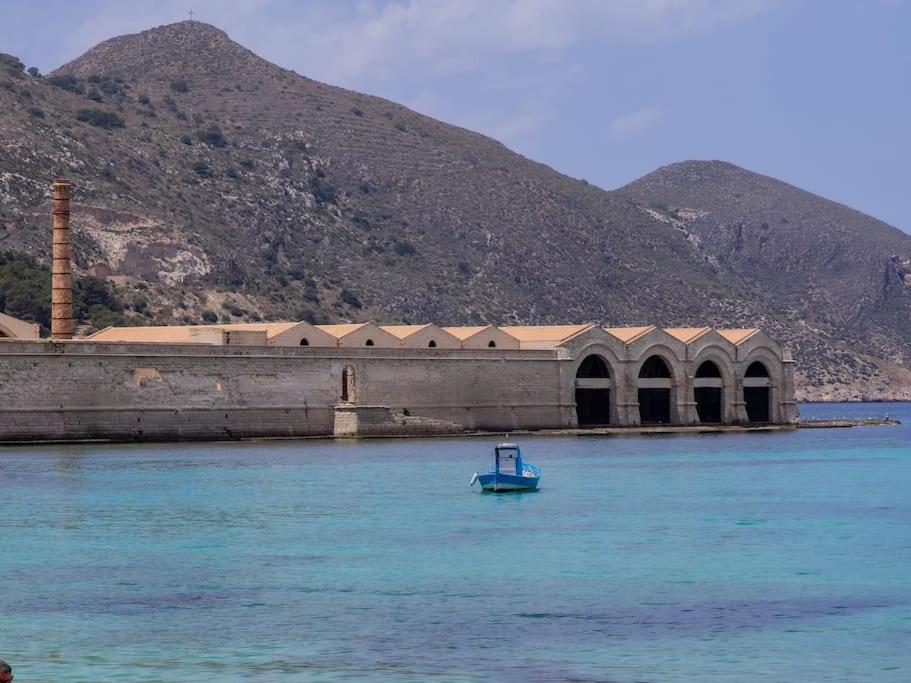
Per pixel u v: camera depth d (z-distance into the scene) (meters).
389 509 139.50
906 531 125.00
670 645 81.06
